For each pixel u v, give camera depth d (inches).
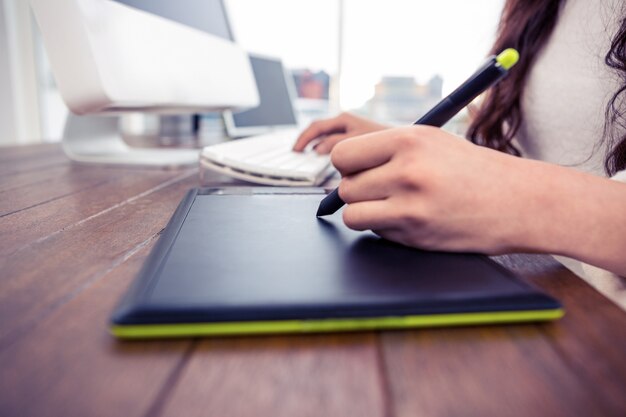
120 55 23.5
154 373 6.4
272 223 12.5
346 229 12.1
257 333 7.4
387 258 9.8
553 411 5.7
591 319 8.3
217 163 22.4
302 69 110.0
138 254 11.4
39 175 25.5
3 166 28.9
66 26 21.6
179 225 12.0
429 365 6.7
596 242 10.2
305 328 7.4
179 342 7.2
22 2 89.7
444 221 9.9
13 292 9.0
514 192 10.1
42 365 6.5
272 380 6.3
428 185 9.8
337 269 9.0
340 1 103.0
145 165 30.5
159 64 26.8
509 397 6.0
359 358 6.9
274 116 67.0
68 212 16.3
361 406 5.8
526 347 7.3
